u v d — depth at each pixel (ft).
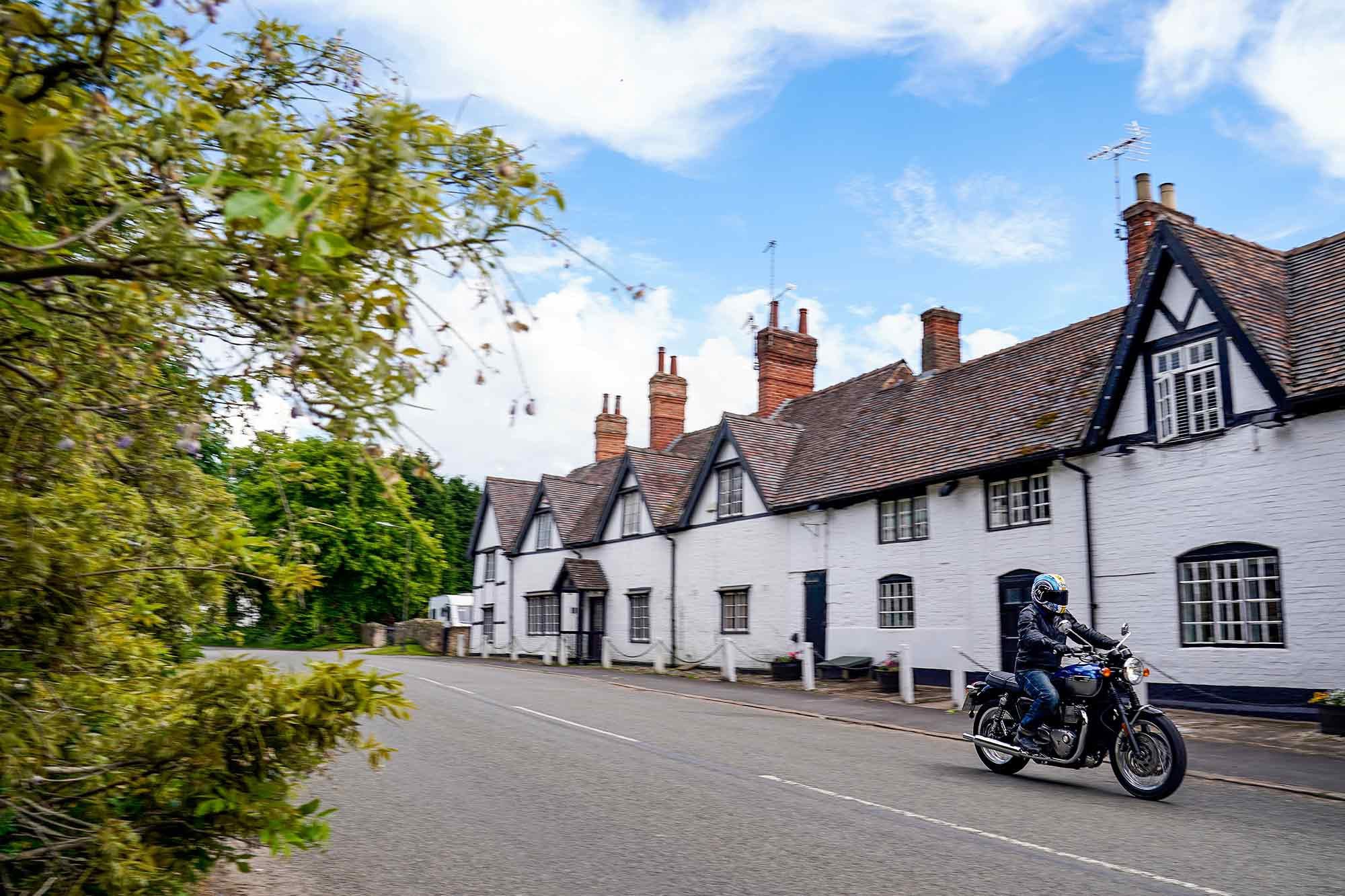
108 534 12.52
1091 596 58.54
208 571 13.87
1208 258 54.13
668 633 100.63
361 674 12.35
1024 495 64.49
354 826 23.70
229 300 9.12
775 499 86.94
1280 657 48.37
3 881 11.32
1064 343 71.26
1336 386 45.80
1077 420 61.05
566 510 125.29
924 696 62.64
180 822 12.13
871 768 33.01
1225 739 41.73
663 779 30.19
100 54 8.83
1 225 8.54
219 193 8.79
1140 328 56.70
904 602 73.36
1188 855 21.20
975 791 28.84
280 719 11.91
